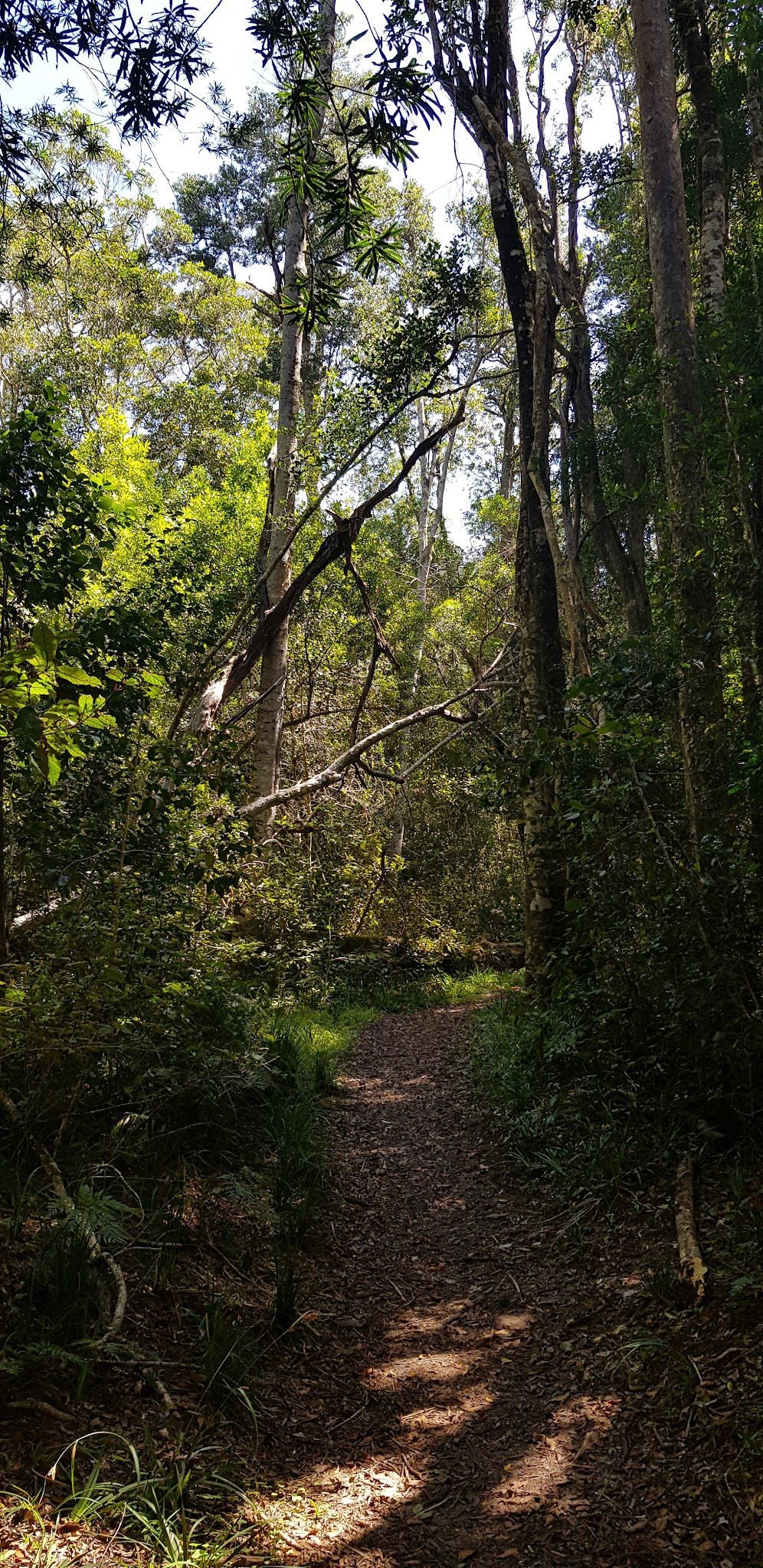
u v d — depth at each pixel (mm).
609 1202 5484
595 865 6277
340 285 6129
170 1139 5574
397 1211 6180
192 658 11125
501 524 24047
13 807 5816
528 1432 3705
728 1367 3639
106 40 4637
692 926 5672
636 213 15906
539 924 9367
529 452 10227
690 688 6191
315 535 16188
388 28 4684
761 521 7617
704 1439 3328
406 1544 3107
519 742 9594
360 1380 4176
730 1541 2877
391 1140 7586
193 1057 5766
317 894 14617
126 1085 5418
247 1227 5230
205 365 28781
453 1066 9961
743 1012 5398
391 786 18781
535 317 10039
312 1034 10258
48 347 24422
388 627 22703
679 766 6469
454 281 11109
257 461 22156
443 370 11727
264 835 13047
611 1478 3320
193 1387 3678
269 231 14203
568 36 14984
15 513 5672
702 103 9773
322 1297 4859
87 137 7941
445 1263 5434
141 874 5910
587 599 14242
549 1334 4418
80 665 5770
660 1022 6023
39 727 3682
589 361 15633
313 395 15461
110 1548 2719
